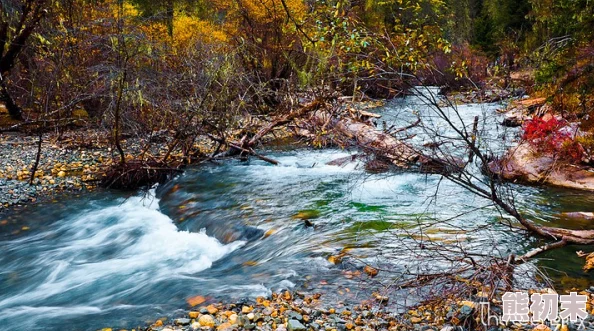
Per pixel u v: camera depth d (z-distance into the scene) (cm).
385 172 738
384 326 357
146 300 446
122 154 880
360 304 392
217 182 872
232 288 439
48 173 958
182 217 725
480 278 391
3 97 1282
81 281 524
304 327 355
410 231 554
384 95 730
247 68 1409
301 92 1052
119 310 425
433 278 384
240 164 1016
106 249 634
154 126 1040
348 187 781
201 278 485
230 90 1034
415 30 509
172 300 432
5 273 566
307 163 1016
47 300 480
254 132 1095
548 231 512
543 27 1220
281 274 460
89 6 1272
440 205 665
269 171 946
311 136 1184
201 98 966
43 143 1183
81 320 414
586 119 909
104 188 895
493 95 617
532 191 740
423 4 531
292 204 707
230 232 631
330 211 660
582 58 798
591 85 826
